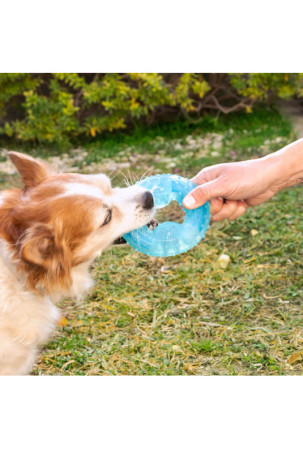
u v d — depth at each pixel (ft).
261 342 3.86
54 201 3.30
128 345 3.91
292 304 4.20
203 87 7.88
